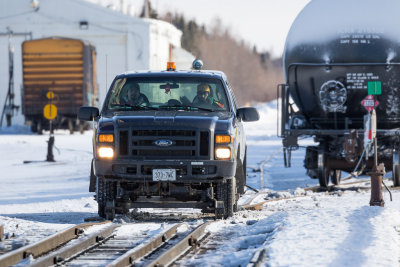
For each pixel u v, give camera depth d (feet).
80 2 457.27
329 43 120.47
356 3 121.39
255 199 107.65
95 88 347.36
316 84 122.62
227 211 80.59
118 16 457.27
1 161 202.39
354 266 48.26
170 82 85.05
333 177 136.05
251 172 163.73
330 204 99.66
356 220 67.31
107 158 77.87
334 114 123.44
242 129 88.17
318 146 125.49
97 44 458.91
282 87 127.13
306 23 123.44
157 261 50.62
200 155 76.95
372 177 85.46
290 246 54.95
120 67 458.91
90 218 81.20
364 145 109.29
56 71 330.75
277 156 221.46
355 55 119.34
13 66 451.53
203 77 85.92
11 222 76.07
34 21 456.45
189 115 79.61
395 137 123.75
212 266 52.47
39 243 57.52
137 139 77.10
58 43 329.93
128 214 85.10
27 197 116.06
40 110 331.16
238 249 60.49
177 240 64.13
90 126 371.15
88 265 52.95
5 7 455.63
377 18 119.85
